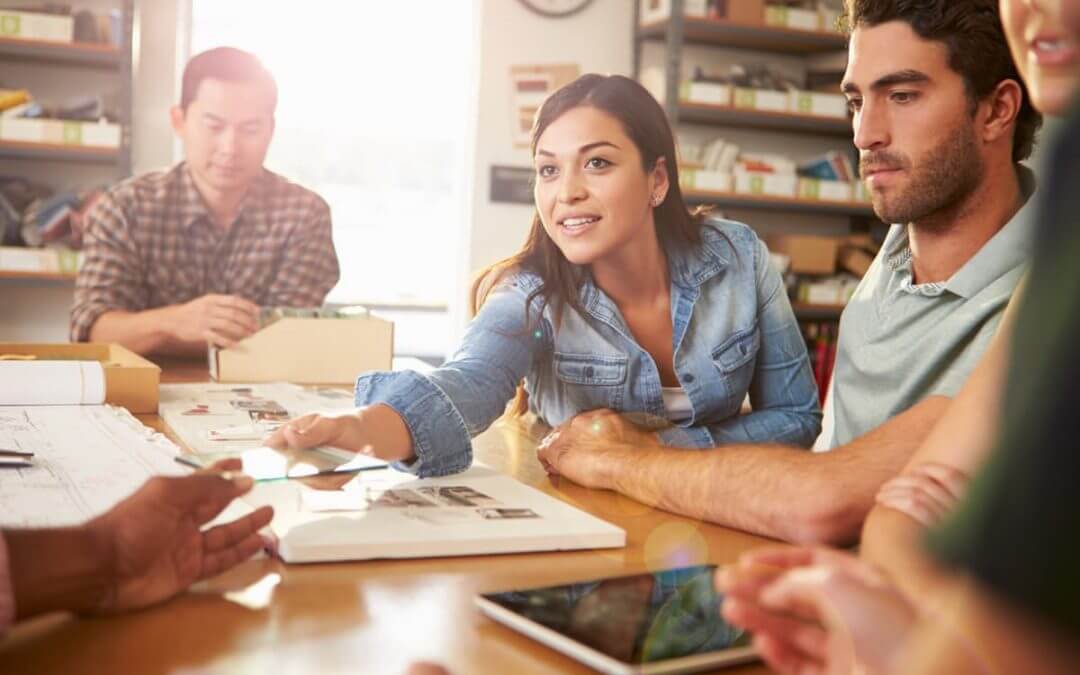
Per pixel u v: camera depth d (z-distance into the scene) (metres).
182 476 0.81
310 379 2.11
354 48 5.72
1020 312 0.33
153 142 4.68
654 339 1.65
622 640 0.70
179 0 4.67
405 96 5.86
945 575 0.35
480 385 1.38
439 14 5.79
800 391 1.76
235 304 2.12
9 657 0.66
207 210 2.77
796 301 5.23
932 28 1.34
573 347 1.60
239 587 0.82
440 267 6.08
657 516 1.13
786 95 5.18
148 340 2.28
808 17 5.16
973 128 1.38
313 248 2.88
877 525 0.90
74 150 4.29
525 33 5.13
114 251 2.67
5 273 4.17
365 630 0.74
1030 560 0.31
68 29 4.24
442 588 0.84
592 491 1.25
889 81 1.38
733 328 1.67
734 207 5.55
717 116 5.25
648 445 1.34
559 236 1.53
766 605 0.57
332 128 5.79
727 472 1.11
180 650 0.69
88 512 0.95
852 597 0.53
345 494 1.09
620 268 1.60
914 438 1.10
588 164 1.50
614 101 1.51
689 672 0.66
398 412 1.20
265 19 5.50
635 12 5.24
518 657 0.69
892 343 1.50
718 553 0.99
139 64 4.63
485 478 1.20
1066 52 0.34
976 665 0.33
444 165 5.98
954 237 1.43
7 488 1.03
